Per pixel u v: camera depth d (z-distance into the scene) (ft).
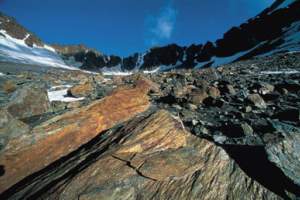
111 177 18.72
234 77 85.35
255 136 26.30
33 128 26.61
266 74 87.97
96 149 23.29
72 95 61.67
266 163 19.94
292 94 47.67
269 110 37.47
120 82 87.61
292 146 21.13
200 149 22.16
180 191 18.07
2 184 21.86
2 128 24.91
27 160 24.08
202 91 47.14
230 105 42.65
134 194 17.80
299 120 30.83
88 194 17.34
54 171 21.39
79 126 28.27
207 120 34.65
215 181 18.85
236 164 20.48
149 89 55.83
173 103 45.29
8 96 48.01
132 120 27.37
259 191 17.85
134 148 21.50
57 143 26.18
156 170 19.30
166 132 23.59
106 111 31.30
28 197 18.49
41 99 40.29
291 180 17.84
